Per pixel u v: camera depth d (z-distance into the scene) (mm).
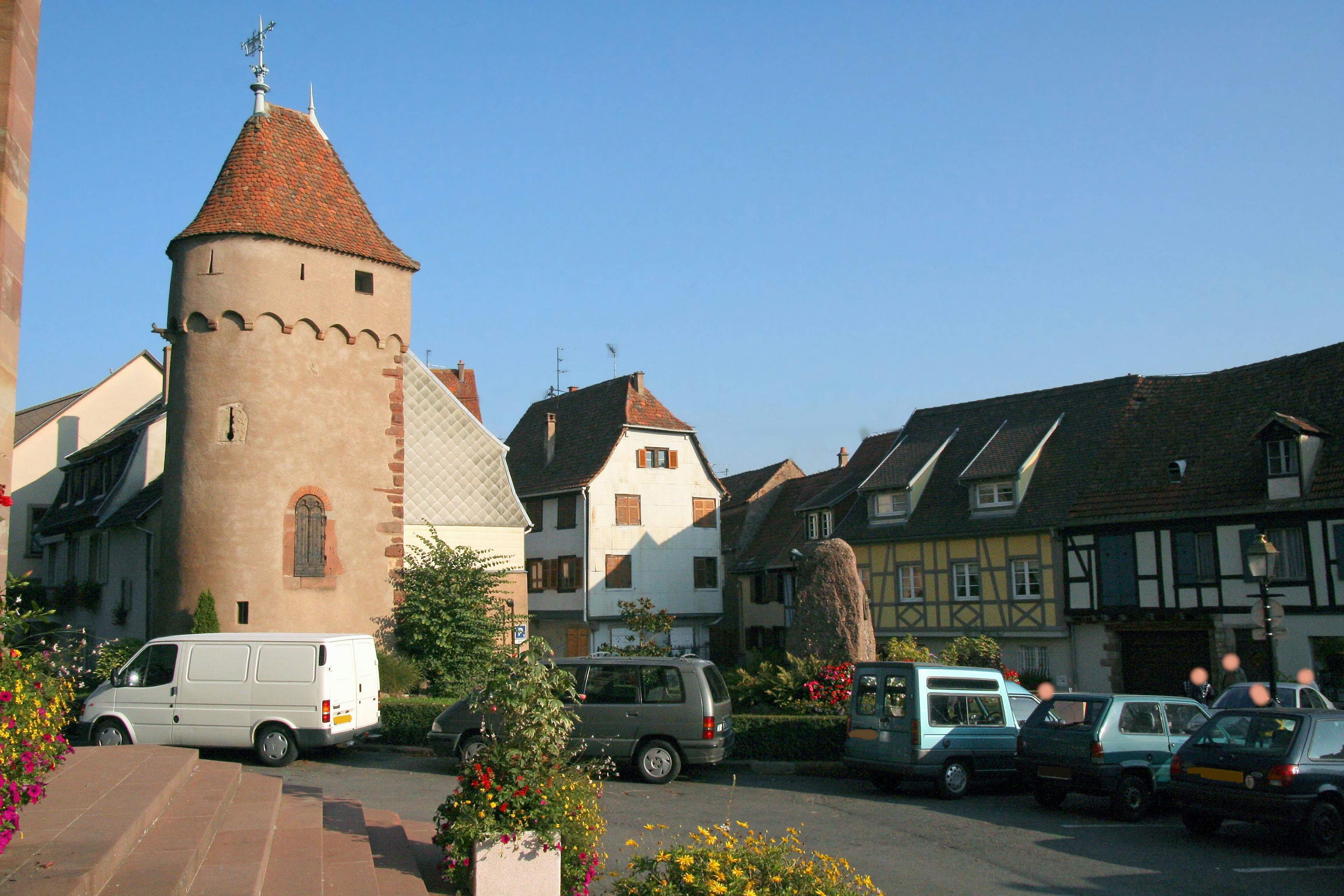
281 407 22422
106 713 16672
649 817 13133
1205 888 10133
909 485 36000
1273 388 29469
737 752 18156
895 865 10883
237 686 16484
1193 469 29141
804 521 41750
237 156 23484
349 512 23234
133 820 7793
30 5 8516
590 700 16156
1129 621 29016
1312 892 10008
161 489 26047
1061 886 10180
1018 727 15961
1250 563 17438
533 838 8359
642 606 39750
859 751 15820
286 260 22703
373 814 11344
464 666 23609
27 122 8445
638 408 42781
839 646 20266
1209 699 24047
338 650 16812
